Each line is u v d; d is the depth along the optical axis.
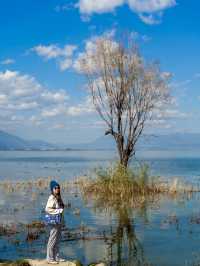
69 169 65.19
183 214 22.59
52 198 12.74
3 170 63.62
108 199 28.34
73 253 14.62
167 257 14.17
